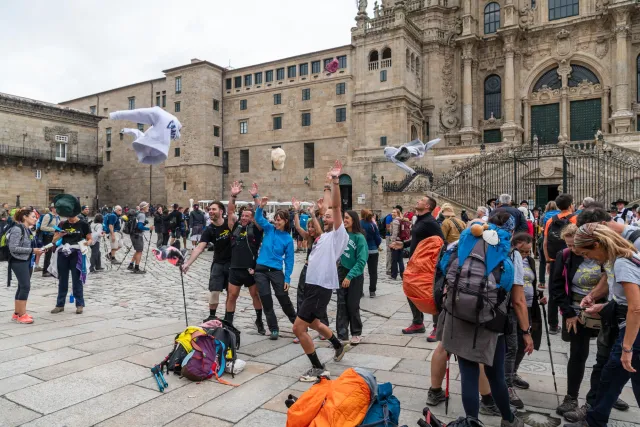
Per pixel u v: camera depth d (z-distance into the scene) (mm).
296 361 6453
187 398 5137
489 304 3977
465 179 30500
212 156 47469
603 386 4094
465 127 41656
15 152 41938
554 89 39781
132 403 4996
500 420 4703
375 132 40062
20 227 8531
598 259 4113
